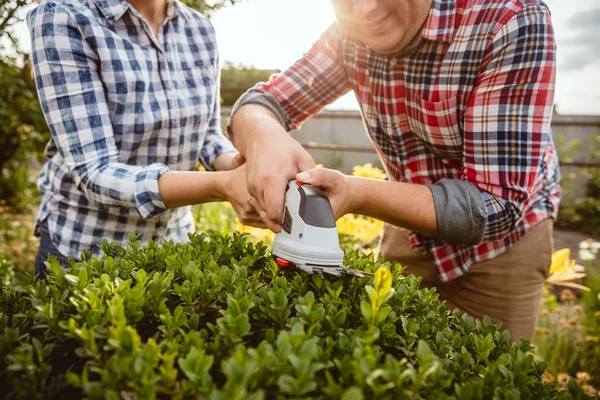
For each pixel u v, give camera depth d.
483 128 1.09
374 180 1.08
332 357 0.63
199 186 1.16
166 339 0.66
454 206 1.06
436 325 0.82
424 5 1.09
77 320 0.67
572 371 2.39
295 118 1.58
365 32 1.13
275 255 0.92
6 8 1.86
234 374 0.48
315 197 0.88
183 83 1.44
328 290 0.79
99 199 1.23
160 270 1.00
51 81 1.19
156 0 1.35
